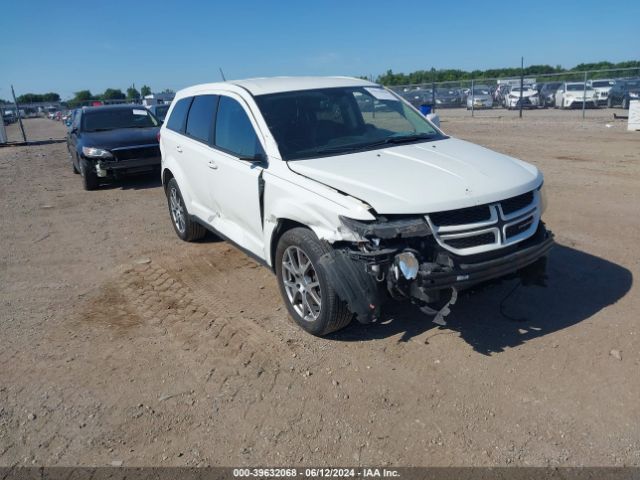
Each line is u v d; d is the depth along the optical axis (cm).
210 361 396
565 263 531
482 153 444
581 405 326
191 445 311
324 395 348
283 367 382
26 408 352
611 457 285
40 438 323
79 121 1211
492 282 385
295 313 429
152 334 443
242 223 498
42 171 1438
